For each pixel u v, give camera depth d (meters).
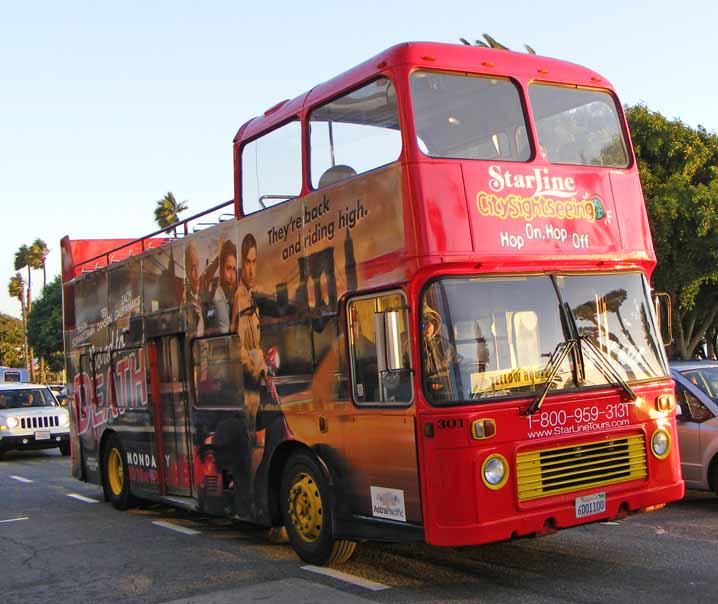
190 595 7.18
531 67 7.48
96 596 7.38
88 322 13.84
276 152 8.53
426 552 8.30
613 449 7.09
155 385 11.46
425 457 6.53
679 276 27.08
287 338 8.27
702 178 27.62
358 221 7.26
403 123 6.76
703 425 9.76
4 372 45.72
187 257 10.44
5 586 7.93
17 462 21.42
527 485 6.60
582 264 7.25
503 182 6.95
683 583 6.73
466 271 6.71
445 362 6.50
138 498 12.12
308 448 7.99
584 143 7.62
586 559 7.69
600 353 7.16
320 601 6.69
